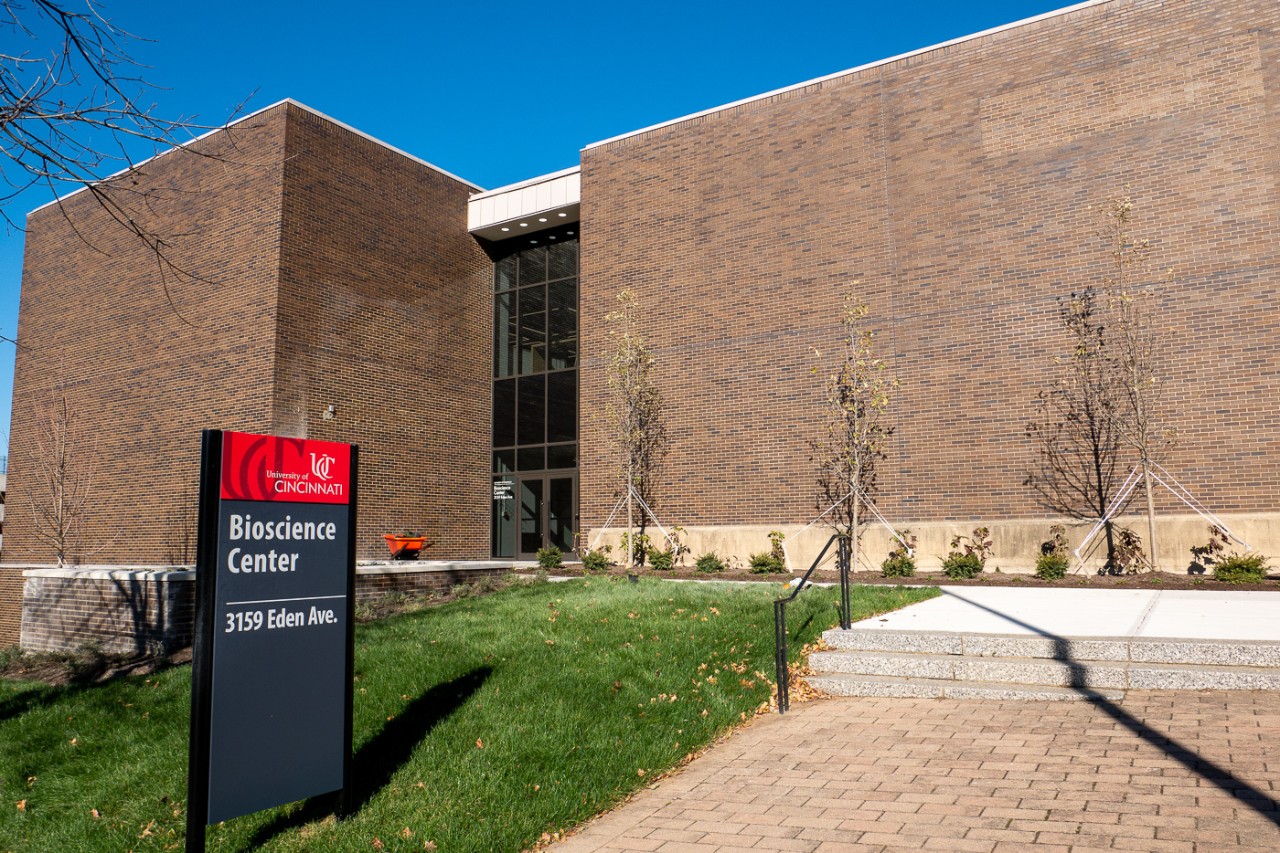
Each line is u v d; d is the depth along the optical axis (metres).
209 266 21.08
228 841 5.61
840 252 19.28
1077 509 16.67
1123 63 17.23
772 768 6.49
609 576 17.05
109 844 5.71
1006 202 17.89
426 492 22.73
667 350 20.95
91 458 23.00
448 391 23.72
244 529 5.37
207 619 5.13
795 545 18.81
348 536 5.96
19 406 25.27
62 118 5.88
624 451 20.92
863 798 5.71
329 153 21.09
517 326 25.14
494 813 5.70
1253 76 16.20
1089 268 17.05
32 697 9.77
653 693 8.13
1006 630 9.49
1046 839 4.81
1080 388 16.88
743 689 8.47
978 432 17.62
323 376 20.42
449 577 16.77
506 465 24.64
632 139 22.06
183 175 22.05
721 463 20.00
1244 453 15.56
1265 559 15.09
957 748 6.59
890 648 9.35
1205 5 16.69
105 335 23.27
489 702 7.78
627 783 6.29
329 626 5.77
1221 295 16.00
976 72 18.47
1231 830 4.74
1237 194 16.08
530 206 23.88
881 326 18.70
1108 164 17.12
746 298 20.16
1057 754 6.26
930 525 17.66
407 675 8.74
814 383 19.17
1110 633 9.04
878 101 19.31
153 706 8.76
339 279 21.03
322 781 5.62
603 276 21.98
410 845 5.31
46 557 23.61
